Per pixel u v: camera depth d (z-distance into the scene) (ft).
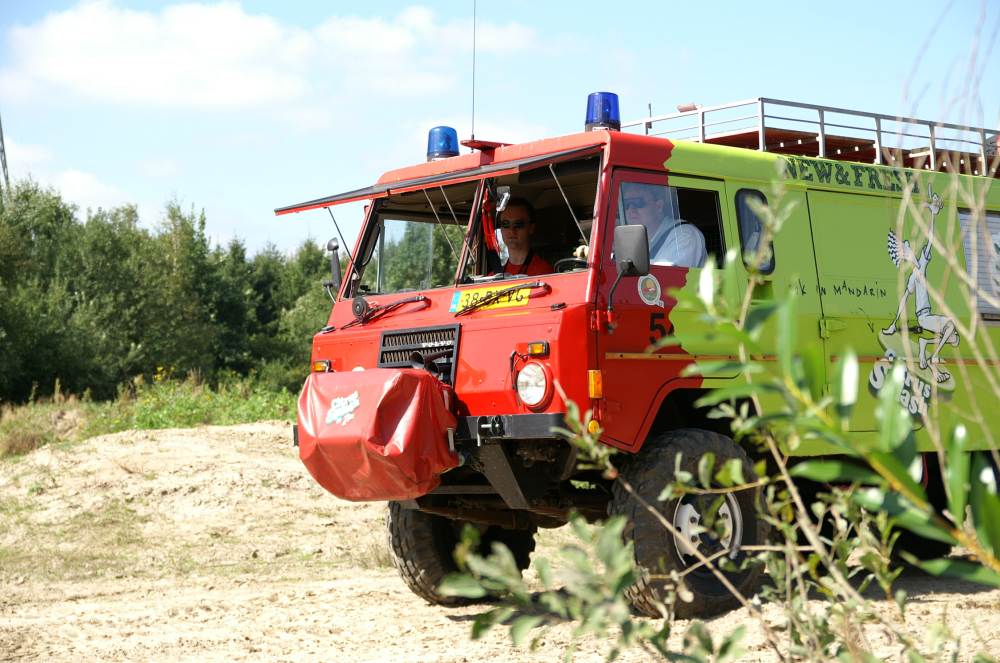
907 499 6.15
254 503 42.60
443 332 21.72
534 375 19.85
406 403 20.03
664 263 21.44
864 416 24.35
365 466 19.98
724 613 21.04
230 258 172.76
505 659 18.33
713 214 22.75
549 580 7.04
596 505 22.62
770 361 22.39
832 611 9.55
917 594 24.02
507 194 23.21
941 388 25.35
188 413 69.97
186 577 32.17
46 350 119.55
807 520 8.73
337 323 25.04
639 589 20.02
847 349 6.41
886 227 25.76
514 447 21.16
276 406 74.74
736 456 21.11
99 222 150.61
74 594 29.07
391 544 24.79
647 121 28.96
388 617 23.45
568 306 19.98
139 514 41.37
